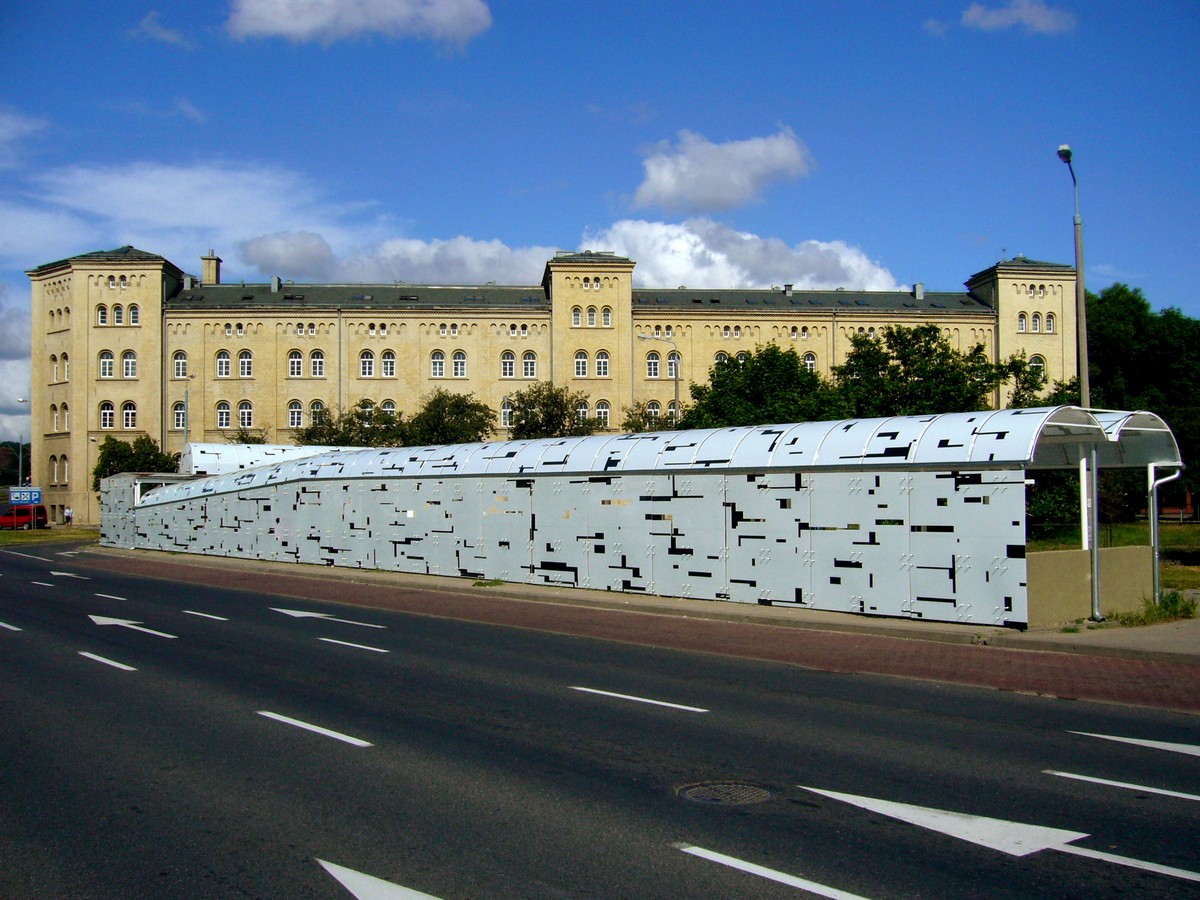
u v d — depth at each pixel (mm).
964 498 16469
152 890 5652
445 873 5855
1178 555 34000
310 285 81688
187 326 75750
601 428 65312
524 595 23078
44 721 10109
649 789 7566
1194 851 6172
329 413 65750
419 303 76625
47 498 77688
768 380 37719
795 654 14562
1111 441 17031
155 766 8336
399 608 21641
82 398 75312
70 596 24219
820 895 5488
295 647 15523
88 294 75562
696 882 5680
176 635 16969
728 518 20453
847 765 8250
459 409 62844
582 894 5520
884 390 31281
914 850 6191
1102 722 9898
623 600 21281
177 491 43906
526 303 78375
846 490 18266
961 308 79438
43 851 6309
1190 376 72812
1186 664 13188
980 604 16188
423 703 10992
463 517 27453
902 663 13609
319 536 33719
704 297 82812
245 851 6270
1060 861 6000
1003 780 7773
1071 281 78500
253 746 9008
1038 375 32188
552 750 8812
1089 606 16797
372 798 7375
